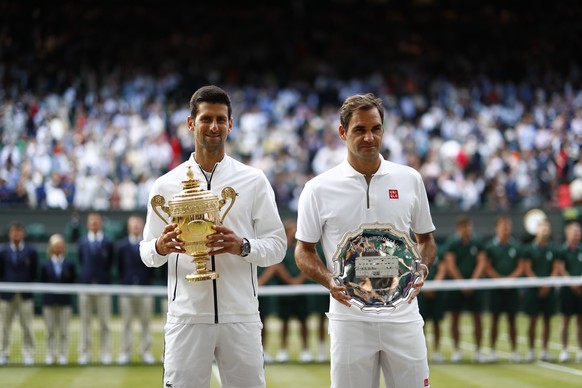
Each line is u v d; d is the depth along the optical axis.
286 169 50.38
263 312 27.53
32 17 65.50
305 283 27.19
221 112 10.98
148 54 67.69
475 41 75.75
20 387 20.97
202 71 67.62
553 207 46.34
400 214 10.97
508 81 69.88
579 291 27.06
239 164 11.39
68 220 40.91
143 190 44.81
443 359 27.42
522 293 27.53
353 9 76.88
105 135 49.53
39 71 59.25
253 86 65.56
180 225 10.55
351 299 10.57
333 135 55.09
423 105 63.69
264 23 73.69
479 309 27.11
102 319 26.73
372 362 10.73
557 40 75.19
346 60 72.62
